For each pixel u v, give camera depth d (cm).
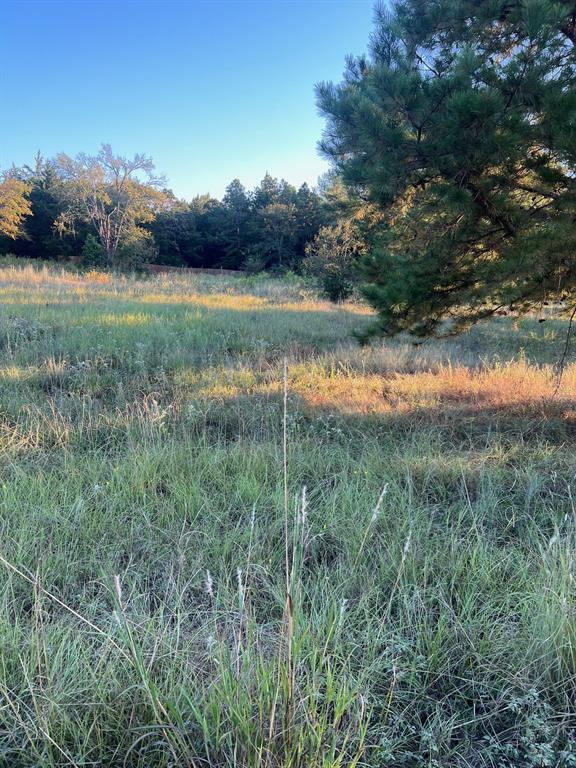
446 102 382
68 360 696
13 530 272
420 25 432
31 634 185
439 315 506
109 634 180
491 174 409
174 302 1447
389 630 211
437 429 481
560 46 363
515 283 433
